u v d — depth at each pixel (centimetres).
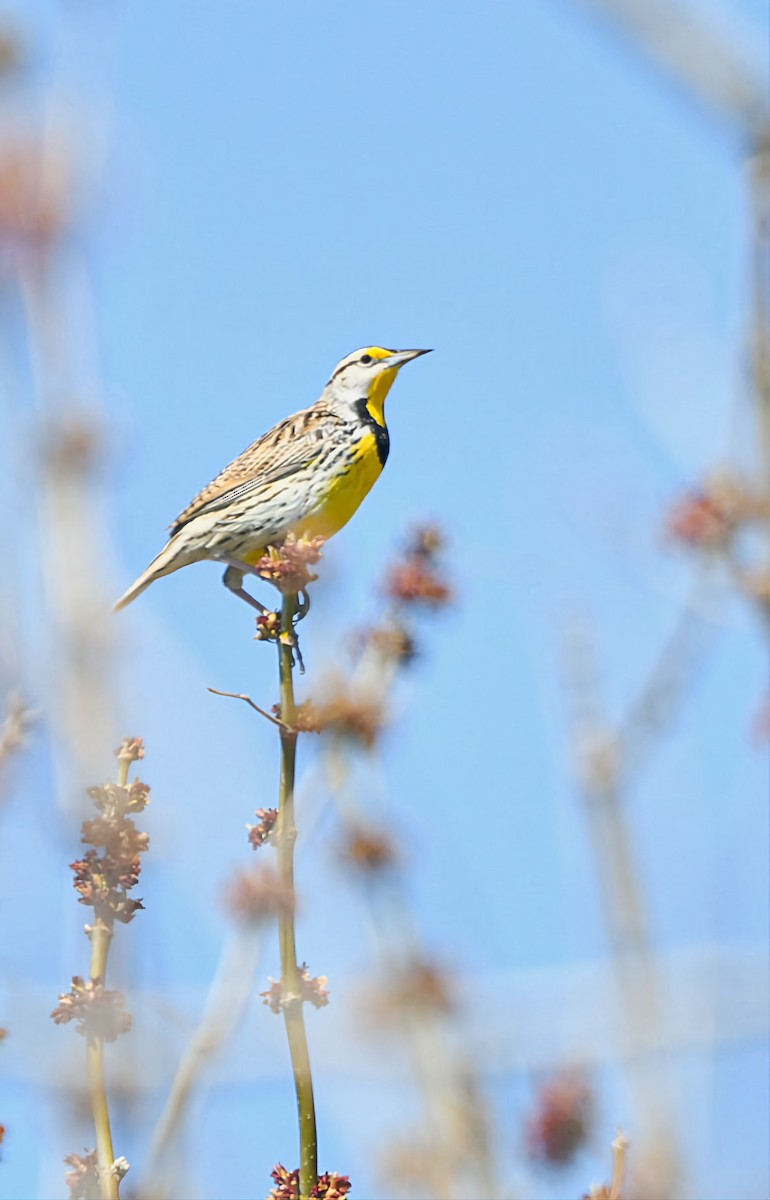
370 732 839
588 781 930
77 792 840
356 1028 864
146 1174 691
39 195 779
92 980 685
